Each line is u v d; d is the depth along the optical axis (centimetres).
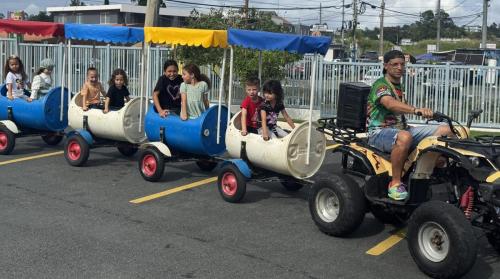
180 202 746
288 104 1720
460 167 527
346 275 512
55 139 1127
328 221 611
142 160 861
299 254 562
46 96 1007
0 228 618
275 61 1616
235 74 1617
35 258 534
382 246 592
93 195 769
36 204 717
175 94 904
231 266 527
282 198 780
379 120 604
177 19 5272
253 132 786
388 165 582
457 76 1568
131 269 514
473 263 477
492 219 516
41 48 1941
